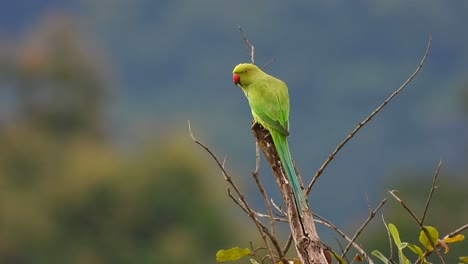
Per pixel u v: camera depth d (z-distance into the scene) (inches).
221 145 3344.0
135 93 4274.1
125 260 1925.4
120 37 4471.0
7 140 2130.9
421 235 374.6
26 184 2078.0
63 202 1939.0
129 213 1950.1
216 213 1937.7
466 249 986.1
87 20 4591.5
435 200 1195.9
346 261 387.2
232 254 384.2
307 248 375.2
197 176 1966.0
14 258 1892.2
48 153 2135.8
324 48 4284.0
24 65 2370.8
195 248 1910.7
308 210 383.2
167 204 1943.9
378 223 1100.5
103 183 1948.8
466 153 2069.4
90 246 1932.8
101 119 2479.1
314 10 4367.6
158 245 1916.8
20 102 2397.9
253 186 1988.2
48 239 1913.1
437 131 3223.4
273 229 358.6
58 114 2401.6
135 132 2508.6
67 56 2420.0
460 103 2741.1
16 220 1904.5
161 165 1955.0
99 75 2447.1
